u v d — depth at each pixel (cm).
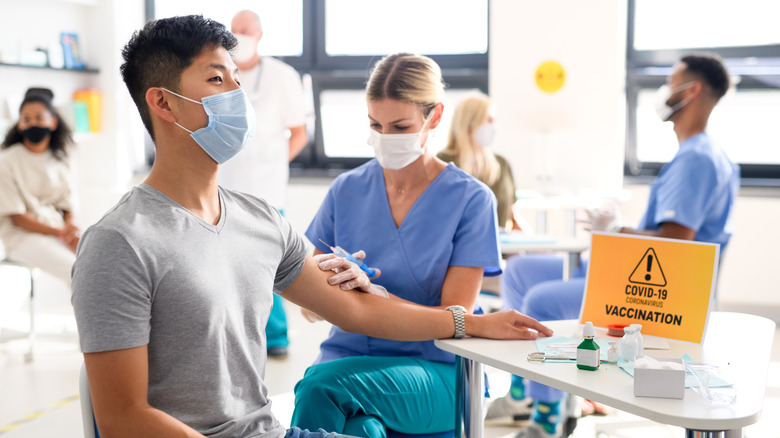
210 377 135
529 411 310
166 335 131
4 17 486
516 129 516
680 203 284
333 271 176
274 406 326
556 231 511
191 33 139
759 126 503
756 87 496
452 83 555
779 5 491
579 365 152
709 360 159
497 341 173
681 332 172
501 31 511
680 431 297
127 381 125
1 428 300
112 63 554
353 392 175
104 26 553
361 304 175
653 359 141
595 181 506
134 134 590
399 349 196
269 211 156
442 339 176
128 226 129
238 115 141
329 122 586
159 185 138
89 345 124
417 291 201
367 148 584
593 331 153
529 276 352
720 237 299
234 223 145
